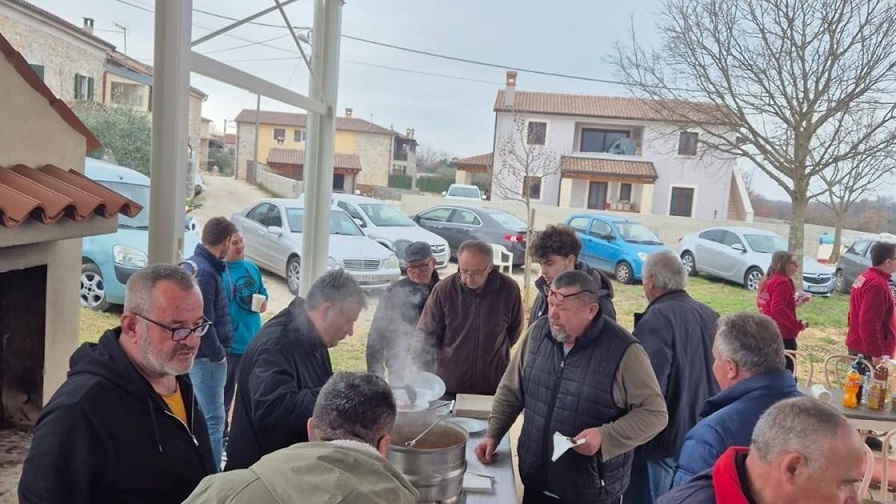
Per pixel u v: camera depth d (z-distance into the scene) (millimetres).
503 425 2299
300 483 1019
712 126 12117
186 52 2539
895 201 17328
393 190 26953
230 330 3398
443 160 35594
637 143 21188
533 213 8086
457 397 2779
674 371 2455
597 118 21031
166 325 1450
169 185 2535
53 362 2684
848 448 1132
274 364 1801
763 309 5379
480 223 11680
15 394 2646
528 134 17531
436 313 3066
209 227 3312
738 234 11156
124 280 4074
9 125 2271
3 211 1839
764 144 10703
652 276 2623
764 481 1189
